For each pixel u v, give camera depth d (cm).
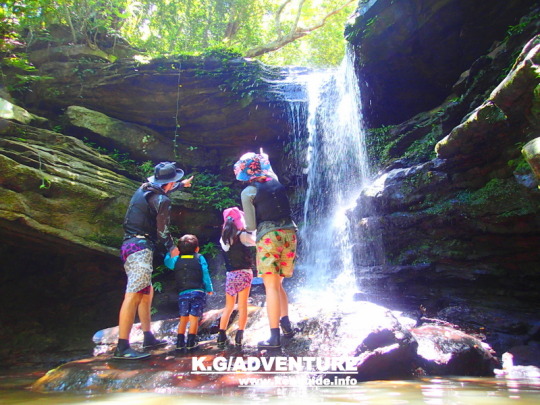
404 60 959
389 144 1004
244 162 418
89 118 1105
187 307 453
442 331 462
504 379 373
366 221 810
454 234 700
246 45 1858
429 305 702
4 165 812
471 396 271
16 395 298
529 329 565
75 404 256
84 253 976
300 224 1155
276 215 397
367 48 959
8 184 822
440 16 848
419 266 724
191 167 1218
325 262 986
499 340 555
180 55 1128
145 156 1152
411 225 741
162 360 383
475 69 830
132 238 422
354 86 1094
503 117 583
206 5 1736
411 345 371
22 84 1115
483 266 673
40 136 958
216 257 1091
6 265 1044
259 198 400
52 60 1155
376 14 899
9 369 632
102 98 1142
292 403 243
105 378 327
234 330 503
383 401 250
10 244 998
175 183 455
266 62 2052
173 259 480
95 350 571
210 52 1141
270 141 1259
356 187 1059
